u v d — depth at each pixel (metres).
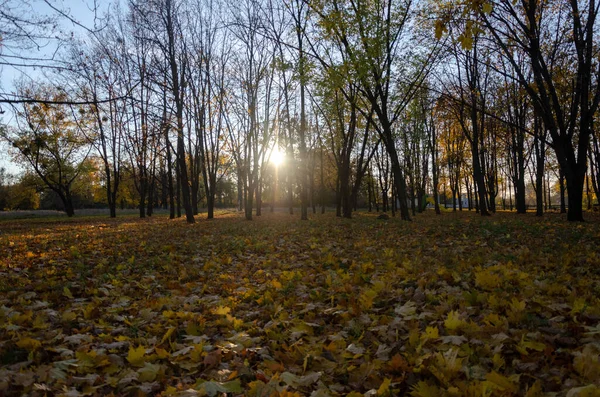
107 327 3.64
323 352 2.94
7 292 5.05
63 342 3.18
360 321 3.54
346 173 23.70
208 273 6.49
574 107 15.02
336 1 15.23
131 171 39.88
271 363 2.68
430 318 3.48
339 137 27.50
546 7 15.37
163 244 10.31
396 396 2.23
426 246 8.79
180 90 21.73
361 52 15.29
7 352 2.88
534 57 14.78
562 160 15.30
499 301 3.62
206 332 3.54
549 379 2.27
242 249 9.21
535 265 5.88
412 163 40.19
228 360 2.92
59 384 2.43
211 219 26.67
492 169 34.88
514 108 26.67
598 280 4.70
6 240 12.38
